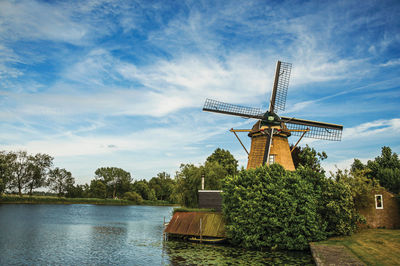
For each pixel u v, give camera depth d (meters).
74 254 26.78
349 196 29.36
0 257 25.03
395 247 22.69
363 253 21.34
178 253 26.98
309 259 24.22
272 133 40.72
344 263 18.95
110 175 157.25
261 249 28.36
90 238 36.16
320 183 30.20
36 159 107.12
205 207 40.00
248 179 30.52
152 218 68.38
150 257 25.45
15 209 76.69
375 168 54.34
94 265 22.92
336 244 25.19
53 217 61.97
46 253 27.05
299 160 52.53
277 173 29.83
